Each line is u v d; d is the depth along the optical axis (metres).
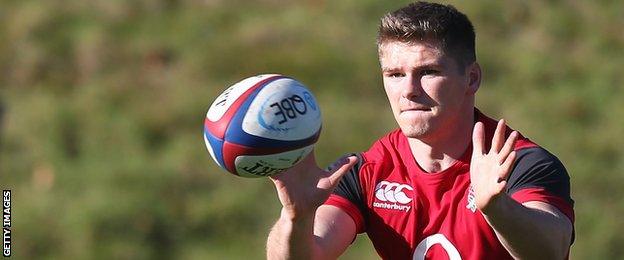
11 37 34.66
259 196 27.86
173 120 30.25
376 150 13.20
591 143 29.06
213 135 11.45
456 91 12.16
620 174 28.09
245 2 35.50
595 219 26.75
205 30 34.00
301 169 11.40
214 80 31.86
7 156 29.84
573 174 27.95
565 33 33.84
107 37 34.16
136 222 27.03
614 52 33.25
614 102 30.75
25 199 28.14
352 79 31.27
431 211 12.70
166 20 34.88
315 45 32.38
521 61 32.16
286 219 11.36
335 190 12.98
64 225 27.14
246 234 26.98
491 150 10.78
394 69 12.16
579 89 31.33
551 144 29.06
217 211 27.36
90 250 26.48
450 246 12.59
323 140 28.50
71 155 29.75
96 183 28.25
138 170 28.41
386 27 12.20
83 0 35.91
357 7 34.00
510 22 33.97
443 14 12.09
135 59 33.25
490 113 30.16
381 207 12.90
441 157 12.65
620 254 26.23
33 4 36.12
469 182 12.57
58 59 33.69
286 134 11.25
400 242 12.88
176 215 27.36
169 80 32.06
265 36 33.03
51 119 30.45
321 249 12.37
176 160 28.77
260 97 11.39
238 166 11.40
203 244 26.86
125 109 30.84
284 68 31.83
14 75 33.19
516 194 12.07
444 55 12.02
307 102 11.48
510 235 10.97
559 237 11.32
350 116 29.42
